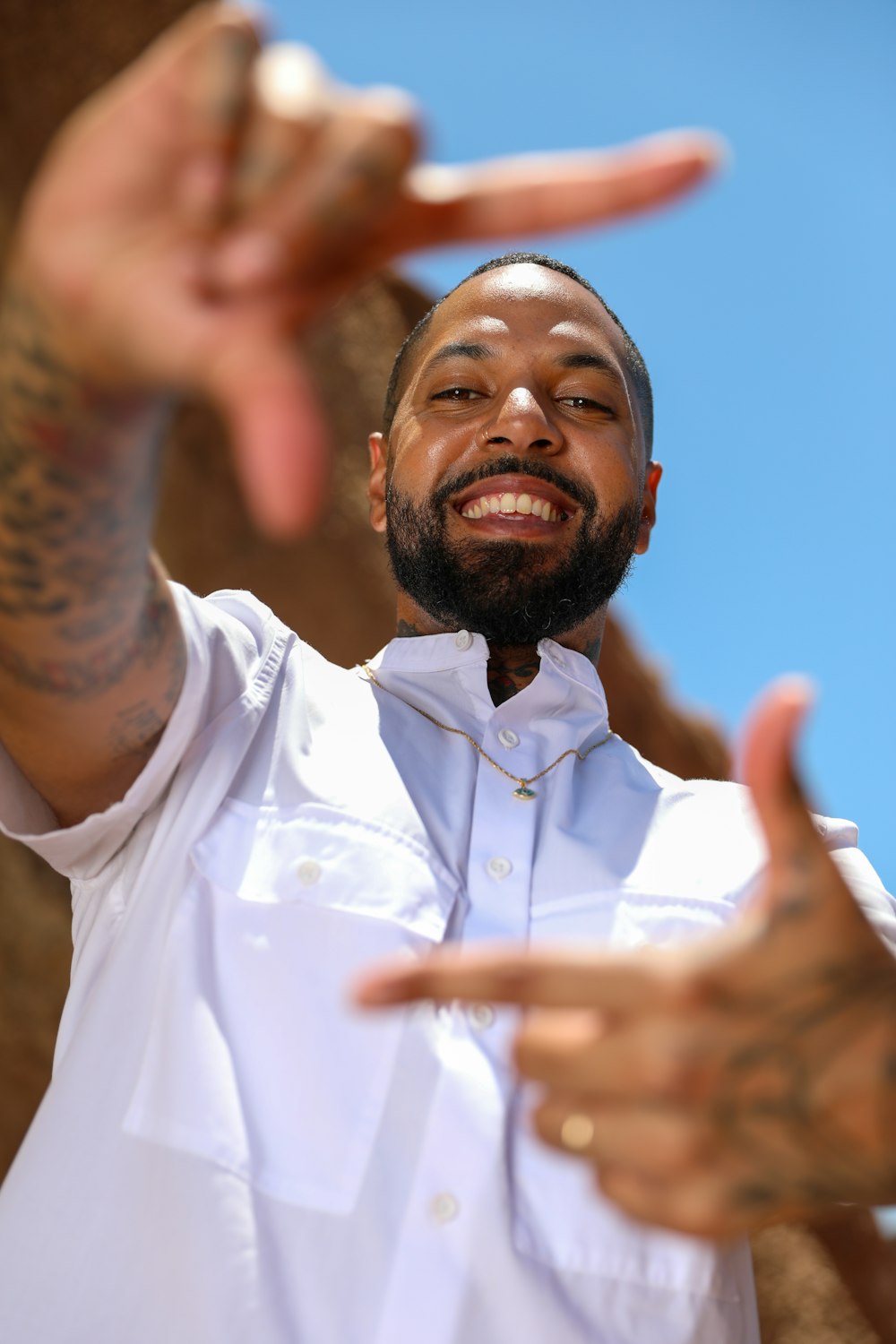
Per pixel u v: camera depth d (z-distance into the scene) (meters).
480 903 1.68
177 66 0.79
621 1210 0.92
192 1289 1.38
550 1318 1.40
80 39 11.58
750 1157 0.89
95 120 0.82
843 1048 0.89
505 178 0.82
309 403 0.72
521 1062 0.91
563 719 1.95
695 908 1.73
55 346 0.90
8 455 1.05
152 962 1.59
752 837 1.87
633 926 1.69
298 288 0.79
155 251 0.79
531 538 1.99
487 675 2.03
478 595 1.99
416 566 2.04
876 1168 0.89
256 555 10.47
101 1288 1.40
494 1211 1.43
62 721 1.41
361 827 1.67
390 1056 1.50
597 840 1.80
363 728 1.85
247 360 0.74
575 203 0.81
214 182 0.79
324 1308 1.38
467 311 2.18
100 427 1.00
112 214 0.81
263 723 1.78
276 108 0.79
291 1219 1.42
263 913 1.60
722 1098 0.90
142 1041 1.54
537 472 1.99
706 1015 0.90
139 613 1.32
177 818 1.65
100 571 1.19
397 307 12.66
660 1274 1.48
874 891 1.90
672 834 1.84
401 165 0.79
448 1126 1.47
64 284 0.81
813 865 0.95
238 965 1.56
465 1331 1.38
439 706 1.95
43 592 1.20
